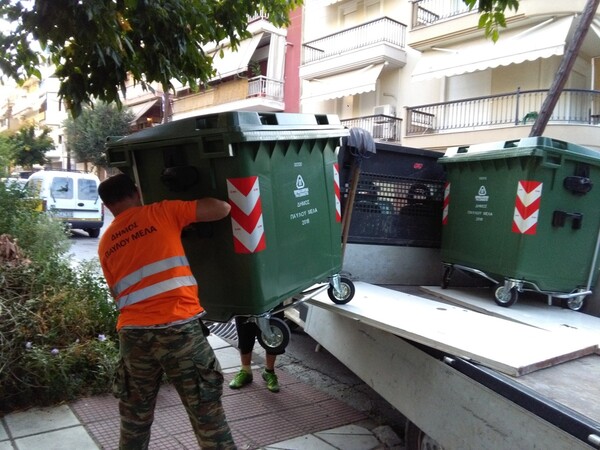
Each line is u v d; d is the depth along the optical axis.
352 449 3.68
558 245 4.70
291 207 3.44
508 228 4.71
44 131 34.34
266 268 3.20
